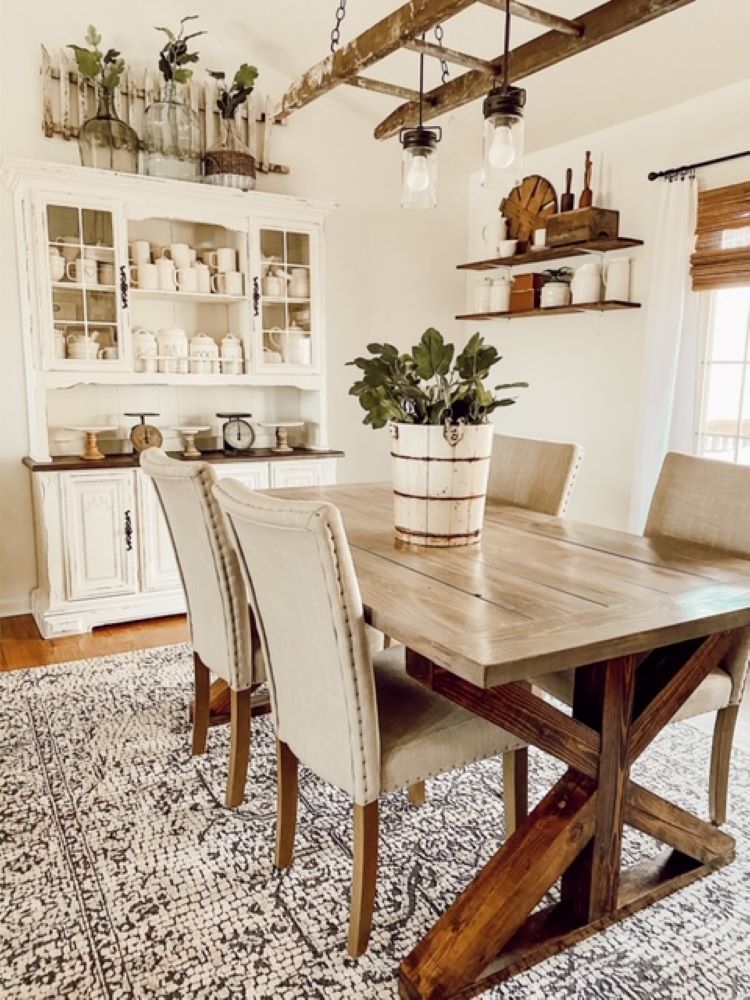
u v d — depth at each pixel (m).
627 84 3.19
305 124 4.03
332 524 1.33
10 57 3.28
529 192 3.97
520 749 1.78
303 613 1.46
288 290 3.75
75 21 3.39
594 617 1.36
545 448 2.62
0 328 3.40
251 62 3.83
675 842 1.71
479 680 1.14
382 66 3.61
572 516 3.95
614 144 3.54
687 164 3.21
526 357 4.18
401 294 4.45
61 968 1.46
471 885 1.48
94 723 2.49
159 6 3.56
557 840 1.48
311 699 1.53
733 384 3.22
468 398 1.87
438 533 1.90
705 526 2.05
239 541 1.62
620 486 3.67
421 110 2.21
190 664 3.00
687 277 3.17
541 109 3.59
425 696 1.67
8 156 3.01
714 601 1.46
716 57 2.86
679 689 1.61
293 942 1.53
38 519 3.40
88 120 3.28
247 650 1.96
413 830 1.94
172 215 3.40
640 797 1.65
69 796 2.06
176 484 1.92
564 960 1.49
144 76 3.56
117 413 3.71
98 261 3.26
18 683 2.80
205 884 1.71
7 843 1.85
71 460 3.37
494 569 1.70
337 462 4.39
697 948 1.53
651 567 1.73
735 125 3.01
